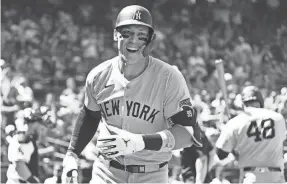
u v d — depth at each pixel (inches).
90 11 1091.3
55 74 820.6
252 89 289.6
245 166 286.5
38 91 760.3
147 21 175.8
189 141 180.5
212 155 320.5
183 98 181.5
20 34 906.7
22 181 303.0
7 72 538.3
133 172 185.3
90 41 920.3
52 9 1080.8
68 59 884.0
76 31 978.7
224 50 958.4
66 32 967.0
